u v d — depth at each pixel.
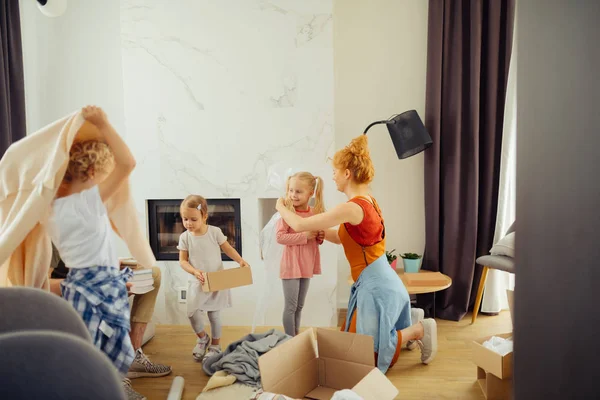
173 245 3.60
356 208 2.38
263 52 3.41
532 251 0.29
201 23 3.44
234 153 3.47
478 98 3.46
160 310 3.61
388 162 3.74
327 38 3.36
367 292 2.42
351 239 2.49
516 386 0.30
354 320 2.50
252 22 3.40
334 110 3.62
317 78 3.38
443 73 3.51
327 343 2.11
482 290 3.42
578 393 0.26
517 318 0.30
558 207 0.27
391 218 3.78
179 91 3.48
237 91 3.45
